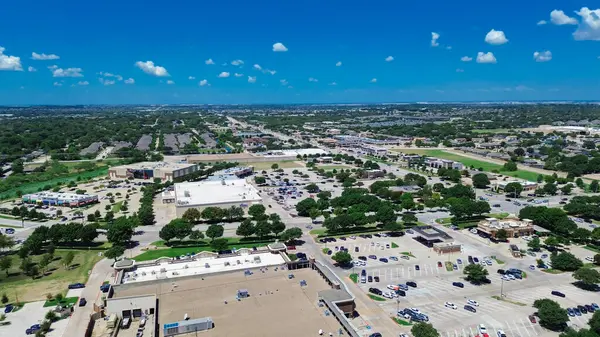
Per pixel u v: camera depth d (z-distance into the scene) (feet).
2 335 411.75
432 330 383.45
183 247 649.61
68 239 647.15
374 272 560.61
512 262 595.06
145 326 372.99
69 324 428.15
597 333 393.70
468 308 458.91
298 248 648.38
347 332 317.63
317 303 362.53
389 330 416.87
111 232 649.61
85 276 544.21
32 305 469.16
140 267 450.71
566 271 562.66
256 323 331.16
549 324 426.92
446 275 552.00
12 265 581.53
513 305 469.57
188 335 315.17
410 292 502.79
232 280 409.90
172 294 384.47
